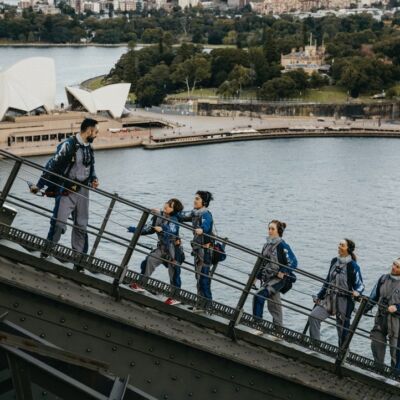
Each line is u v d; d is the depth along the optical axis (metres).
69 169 15.84
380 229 137.88
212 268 17.91
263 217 144.12
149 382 14.85
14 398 9.87
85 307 14.05
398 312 18.16
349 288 18.31
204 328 15.45
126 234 111.81
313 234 132.25
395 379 17.81
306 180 183.00
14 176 14.20
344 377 16.91
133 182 176.00
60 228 15.91
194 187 172.75
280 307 18.19
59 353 10.55
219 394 15.50
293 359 16.28
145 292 15.07
